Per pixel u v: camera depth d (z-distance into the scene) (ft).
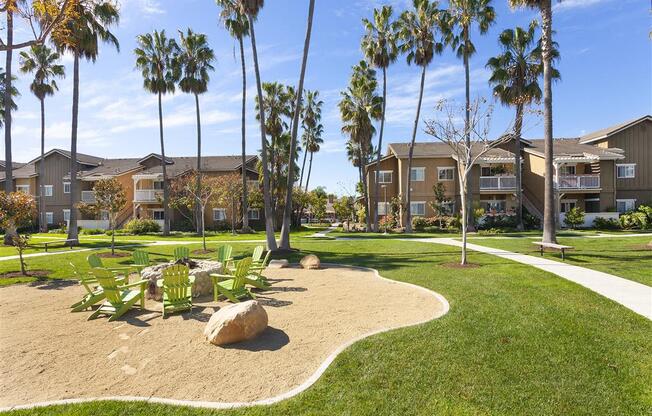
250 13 62.64
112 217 60.64
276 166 124.47
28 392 14.83
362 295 29.22
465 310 23.63
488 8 88.02
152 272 29.99
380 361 16.52
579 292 27.73
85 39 69.05
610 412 12.80
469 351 17.38
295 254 56.49
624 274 34.35
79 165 145.28
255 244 72.69
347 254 55.57
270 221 59.52
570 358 16.60
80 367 16.99
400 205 110.42
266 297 29.12
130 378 15.84
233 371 16.24
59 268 45.57
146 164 145.28
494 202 114.73
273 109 120.57
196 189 109.09
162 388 14.89
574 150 113.39
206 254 59.16
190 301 25.88
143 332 21.48
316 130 178.60
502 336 19.10
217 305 27.02
